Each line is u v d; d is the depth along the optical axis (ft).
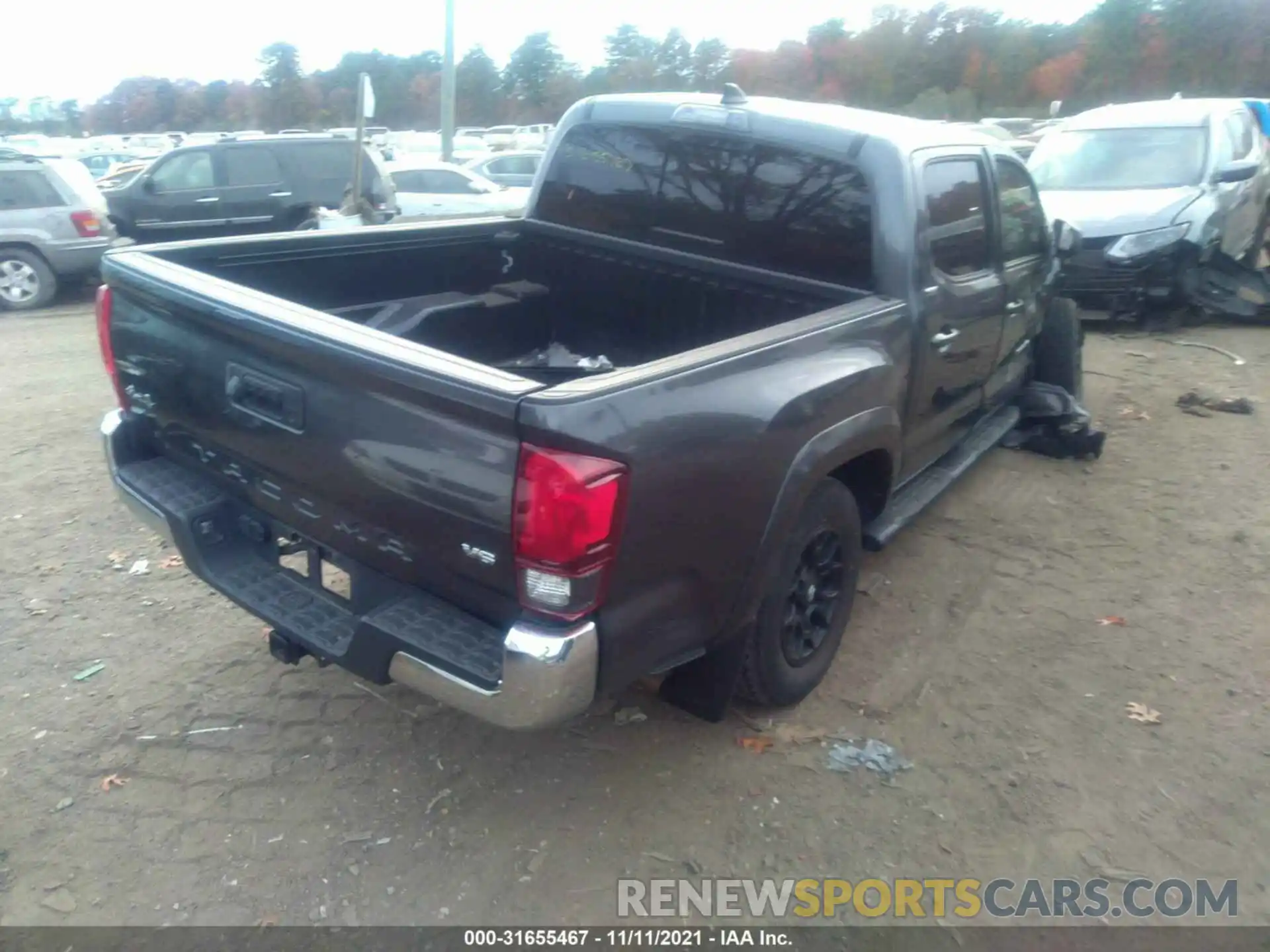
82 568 15.37
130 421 11.80
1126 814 10.77
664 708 12.35
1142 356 28.91
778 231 13.47
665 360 9.18
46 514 17.28
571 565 8.11
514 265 16.16
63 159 40.91
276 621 10.09
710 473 9.23
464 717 12.08
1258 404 24.44
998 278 15.60
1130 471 20.26
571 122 15.33
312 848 10.02
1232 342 30.55
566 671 8.34
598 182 15.07
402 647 8.96
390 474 8.82
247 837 10.13
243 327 9.48
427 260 14.93
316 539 10.06
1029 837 10.44
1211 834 10.54
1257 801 11.01
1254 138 36.94
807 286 13.21
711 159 13.84
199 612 14.19
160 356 10.78
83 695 12.25
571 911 9.41
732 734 11.91
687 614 9.63
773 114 13.38
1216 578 15.93
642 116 14.46
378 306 14.30
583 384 8.23
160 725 11.75
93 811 10.39
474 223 15.33
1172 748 11.85
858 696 12.71
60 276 40.83
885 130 13.14
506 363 15.49
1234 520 18.01
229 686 12.52
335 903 9.39
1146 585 15.67
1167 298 30.45
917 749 11.73
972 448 17.38
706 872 9.89
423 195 50.93
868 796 10.96
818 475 10.84
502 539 8.23
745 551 10.03
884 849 10.25
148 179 44.50
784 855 10.14
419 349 8.76
